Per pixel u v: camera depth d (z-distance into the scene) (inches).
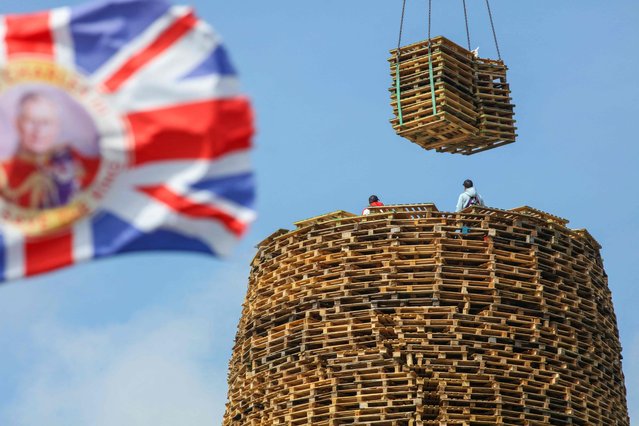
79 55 2260.1
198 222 2271.2
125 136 2271.2
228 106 2277.3
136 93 2271.2
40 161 2255.2
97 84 2266.2
